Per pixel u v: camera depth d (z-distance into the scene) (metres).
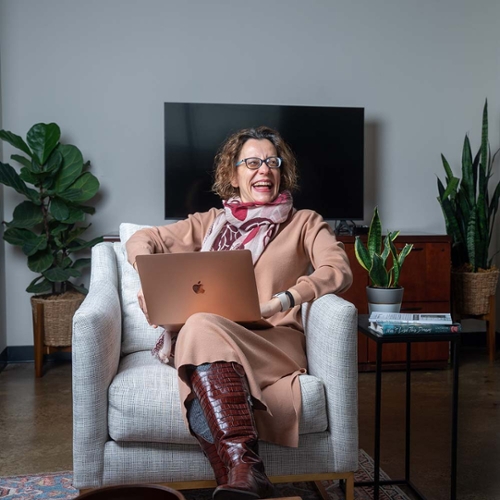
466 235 3.66
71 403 2.85
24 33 3.56
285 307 1.64
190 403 1.45
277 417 1.47
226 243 1.88
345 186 3.65
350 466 1.54
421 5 3.83
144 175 3.67
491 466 2.12
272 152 1.92
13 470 2.08
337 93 3.78
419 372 3.41
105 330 1.53
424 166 3.88
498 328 3.99
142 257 1.48
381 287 1.87
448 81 3.88
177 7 3.64
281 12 3.71
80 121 3.61
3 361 3.54
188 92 3.67
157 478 1.49
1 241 3.57
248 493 1.13
